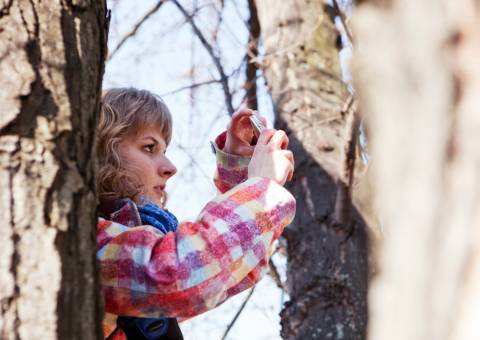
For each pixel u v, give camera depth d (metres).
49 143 1.61
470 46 0.93
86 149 1.67
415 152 0.94
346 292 4.05
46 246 1.53
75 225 1.58
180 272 1.94
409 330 0.90
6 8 1.72
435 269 0.90
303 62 4.76
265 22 5.01
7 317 1.47
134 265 1.96
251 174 2.17
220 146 2.58
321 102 4.61
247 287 2.04
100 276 1.62
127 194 2.24
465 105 0.92
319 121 4.52
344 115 4.52
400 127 0.95
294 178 4.40
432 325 0.89
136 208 2.14
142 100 2.33
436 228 0.91
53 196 1.57
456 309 0.89
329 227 4.18
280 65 4.79
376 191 0.98
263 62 4.85
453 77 0.93
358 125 3.80
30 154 1.59
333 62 4.83
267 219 2.04
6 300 1.48
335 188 4.29
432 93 0.94
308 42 4.82
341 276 4.08
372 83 0.97
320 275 4.11
